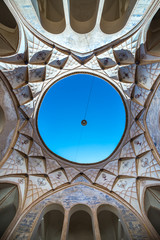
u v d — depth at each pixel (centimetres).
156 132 675
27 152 758
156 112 662
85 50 674
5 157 676
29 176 756
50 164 802
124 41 634
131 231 592
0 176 657
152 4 508
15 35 597
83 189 782
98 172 811
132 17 550
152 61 632
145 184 719
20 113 713
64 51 675
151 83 664
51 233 882
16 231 581
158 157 693
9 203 704
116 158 804
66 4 553
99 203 719
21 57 641
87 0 574
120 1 603
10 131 682
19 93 687
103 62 703
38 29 597
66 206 704
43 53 666
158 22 605
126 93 738
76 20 587
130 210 680
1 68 607
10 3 504
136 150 769
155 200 691
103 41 643
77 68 728
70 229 920
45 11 594
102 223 905
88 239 897
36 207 688
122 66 693
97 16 570
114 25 603
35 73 695
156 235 566
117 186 773
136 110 738
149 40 618
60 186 784
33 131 763
